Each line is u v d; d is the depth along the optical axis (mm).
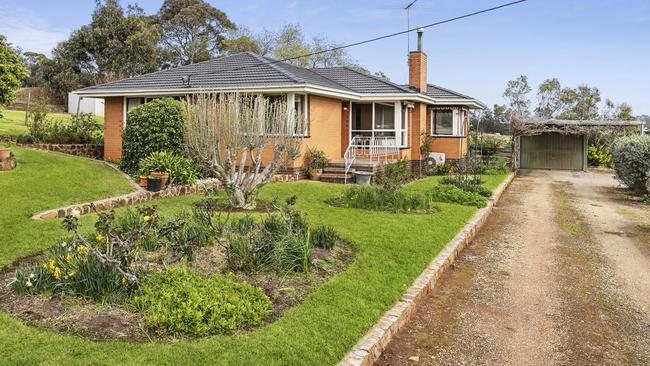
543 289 6879
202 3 56406
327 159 18125
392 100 20281
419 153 22734
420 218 10477
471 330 5430
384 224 9633
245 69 19141
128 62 43438
